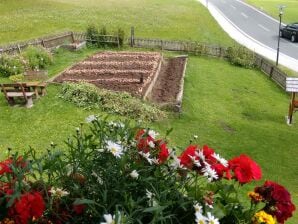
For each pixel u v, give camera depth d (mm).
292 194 11383
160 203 3486
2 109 14211
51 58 21297
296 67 27031
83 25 33781
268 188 3980
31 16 35594
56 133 12617
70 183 3914
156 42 27828
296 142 15555
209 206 3752
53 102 15016
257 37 36062
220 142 14328
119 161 3803
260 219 3775
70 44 25125
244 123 16734
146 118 14461
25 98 14406
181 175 4051
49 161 3877
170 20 39406
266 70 25141
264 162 13352
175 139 13586
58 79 17797
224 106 18406
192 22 39500
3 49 21000
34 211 3395
